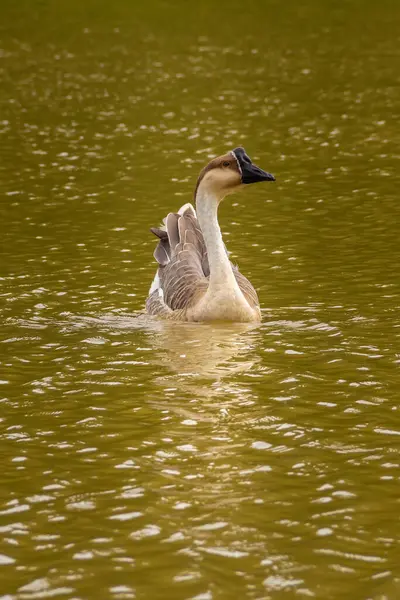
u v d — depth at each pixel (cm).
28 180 2800
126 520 953
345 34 5750
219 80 4512
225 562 876
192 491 1011
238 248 2053
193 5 7044
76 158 3083
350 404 1235
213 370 1370
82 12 6888
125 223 2297
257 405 1238
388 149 3073
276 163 2934
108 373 1369
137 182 2731
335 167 2852
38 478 1051
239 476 1042
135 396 1279
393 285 1756
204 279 1683
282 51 5284
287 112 3756
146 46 5591
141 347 1480
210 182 1584
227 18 6500
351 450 1102
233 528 934
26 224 2306
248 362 1402
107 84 4503
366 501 984
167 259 1783
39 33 6156
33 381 1344
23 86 4531
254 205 2442
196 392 1290
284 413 1211
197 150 3141
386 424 1173
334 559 877
